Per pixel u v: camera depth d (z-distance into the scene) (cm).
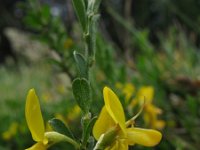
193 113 13
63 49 13
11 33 49
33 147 5
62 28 13
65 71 12
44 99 22
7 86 31
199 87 15
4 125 19
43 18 13
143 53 17
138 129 5
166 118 14
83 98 6
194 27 17
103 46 14
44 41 13
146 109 12
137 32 17
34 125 5
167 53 17
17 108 21
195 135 13
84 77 6
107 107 5
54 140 5
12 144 17
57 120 5
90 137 5
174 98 15
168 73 16
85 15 6
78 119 15
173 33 18
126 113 11
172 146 12
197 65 17
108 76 14
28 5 13
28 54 41
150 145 5
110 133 5
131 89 14
